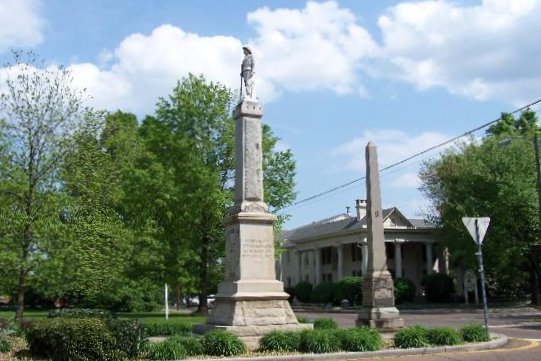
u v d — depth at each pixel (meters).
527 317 33.72
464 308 47.78
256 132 17.72
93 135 24.73
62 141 22.62
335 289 57.75
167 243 31.75
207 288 34.78
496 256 48.16
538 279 51.06
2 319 17.17
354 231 62.59
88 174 23.78
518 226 46.94
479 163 48.75
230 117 33.97
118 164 29.50
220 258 34.03
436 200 55.97
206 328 16.91
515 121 64.06
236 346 14.09
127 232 24.73
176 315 37.69
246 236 16.69
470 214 48.75
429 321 31.67
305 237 72.81
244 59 18.42
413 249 66.12
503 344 17.02
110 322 13.54
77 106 23.42
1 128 21.91
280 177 33.94
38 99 22.45
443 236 55.19
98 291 23.78
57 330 13.03
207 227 32.66
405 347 15.18
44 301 51.12
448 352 15.11
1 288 22.66
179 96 33.47
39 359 13.11
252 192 17.23
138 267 32.03
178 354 13.40
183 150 32.34
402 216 62.44
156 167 31.27
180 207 31.11
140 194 30.64
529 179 46.34
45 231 20.97
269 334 14.91
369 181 23.22
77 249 21.89
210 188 31.39
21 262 20.83
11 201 21.55
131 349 13.25
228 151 33.44
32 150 22.28
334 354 13.96
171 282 32.28
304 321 20.61
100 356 12.89
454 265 54.47
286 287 74.62
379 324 21.61
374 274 22.41
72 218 22.58
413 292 54.78
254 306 16.19
